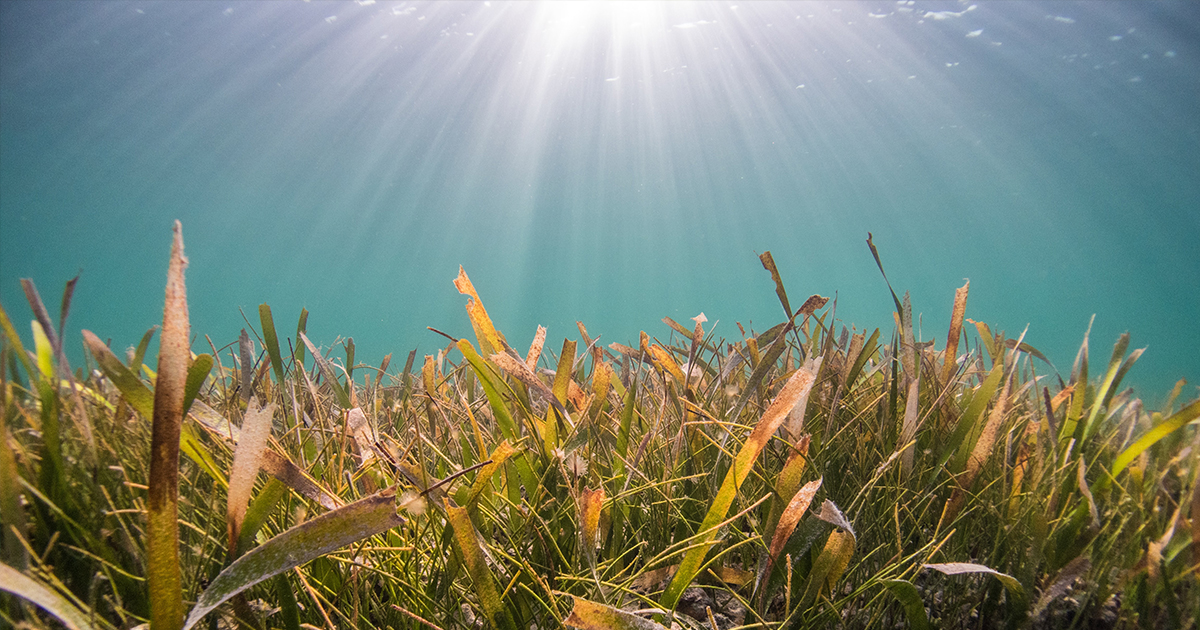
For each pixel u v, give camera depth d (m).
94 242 60.41
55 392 0.73
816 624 0.84
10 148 39.06
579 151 50.94
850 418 1.22
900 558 0.91
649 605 0.83
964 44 29.16
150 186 49.59
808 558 0.92
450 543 0.77
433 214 61.69
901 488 1.02
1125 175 45.91
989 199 56.94
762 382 1.29
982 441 0.98
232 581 0.54
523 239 71.00
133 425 1.02
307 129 42.88
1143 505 1.05
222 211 57.28
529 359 1.05
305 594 0.77
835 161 49.62
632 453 1.17
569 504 0.92
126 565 0.79
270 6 28.88
